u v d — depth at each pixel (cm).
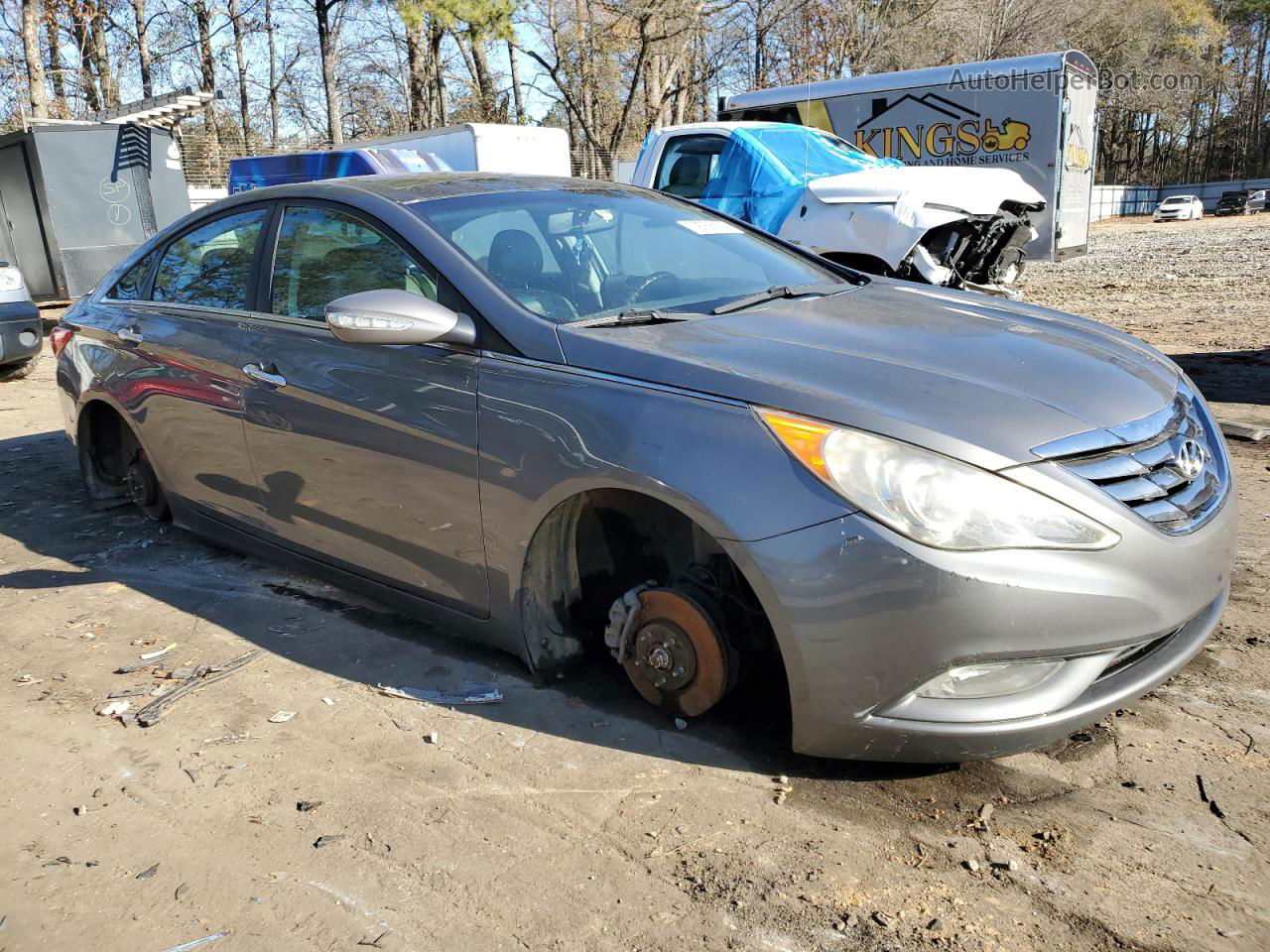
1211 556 258
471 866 240
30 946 221
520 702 311
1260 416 614
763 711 298
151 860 248
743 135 983
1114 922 213
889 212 849
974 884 226
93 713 320
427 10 2108
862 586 235
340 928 222
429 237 329
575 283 330
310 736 300
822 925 216
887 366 269
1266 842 235
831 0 2991
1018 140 1280
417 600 337
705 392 262
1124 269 1756
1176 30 5291
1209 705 294
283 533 382
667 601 282
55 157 1430
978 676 238
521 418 289
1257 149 7619
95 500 516
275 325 371
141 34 3334
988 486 233
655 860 238
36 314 899
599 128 2925
